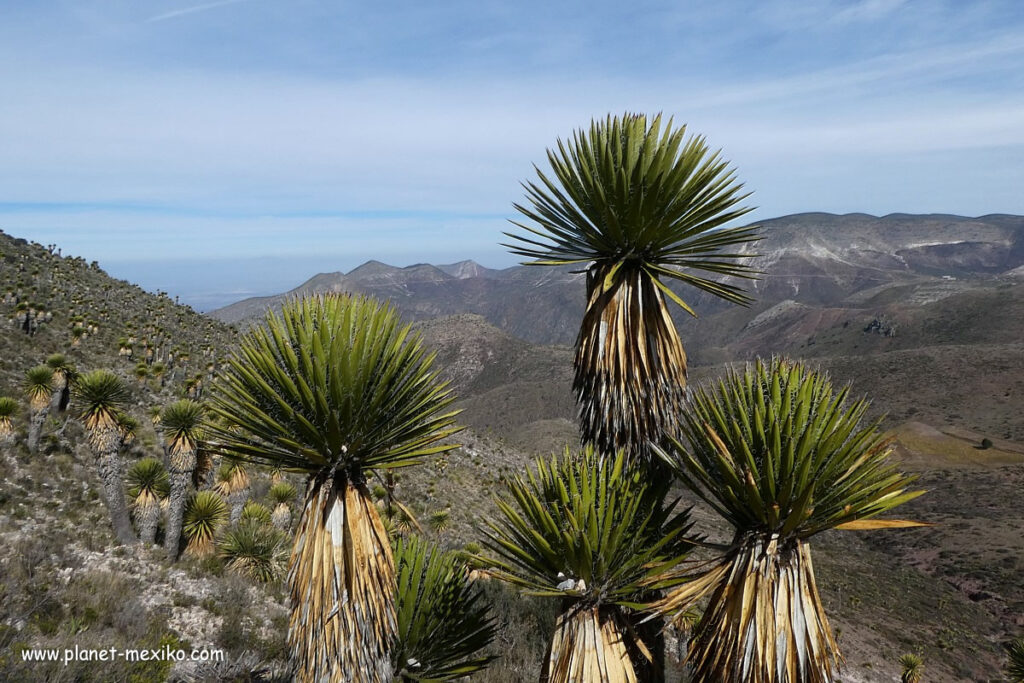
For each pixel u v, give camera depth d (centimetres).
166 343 4725
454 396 363
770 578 298
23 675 597
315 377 311
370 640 329
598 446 383
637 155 375
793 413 309
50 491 1539
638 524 341
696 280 377
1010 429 9456
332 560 327
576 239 404
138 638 860
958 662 3338
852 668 2958
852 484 299
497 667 812
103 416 1334
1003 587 4584
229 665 874
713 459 321
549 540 328
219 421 336
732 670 300
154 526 1381
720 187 367
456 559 462
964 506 6538
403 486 3053
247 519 1719
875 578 4884
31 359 2788
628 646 341
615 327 379
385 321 337
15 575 939
